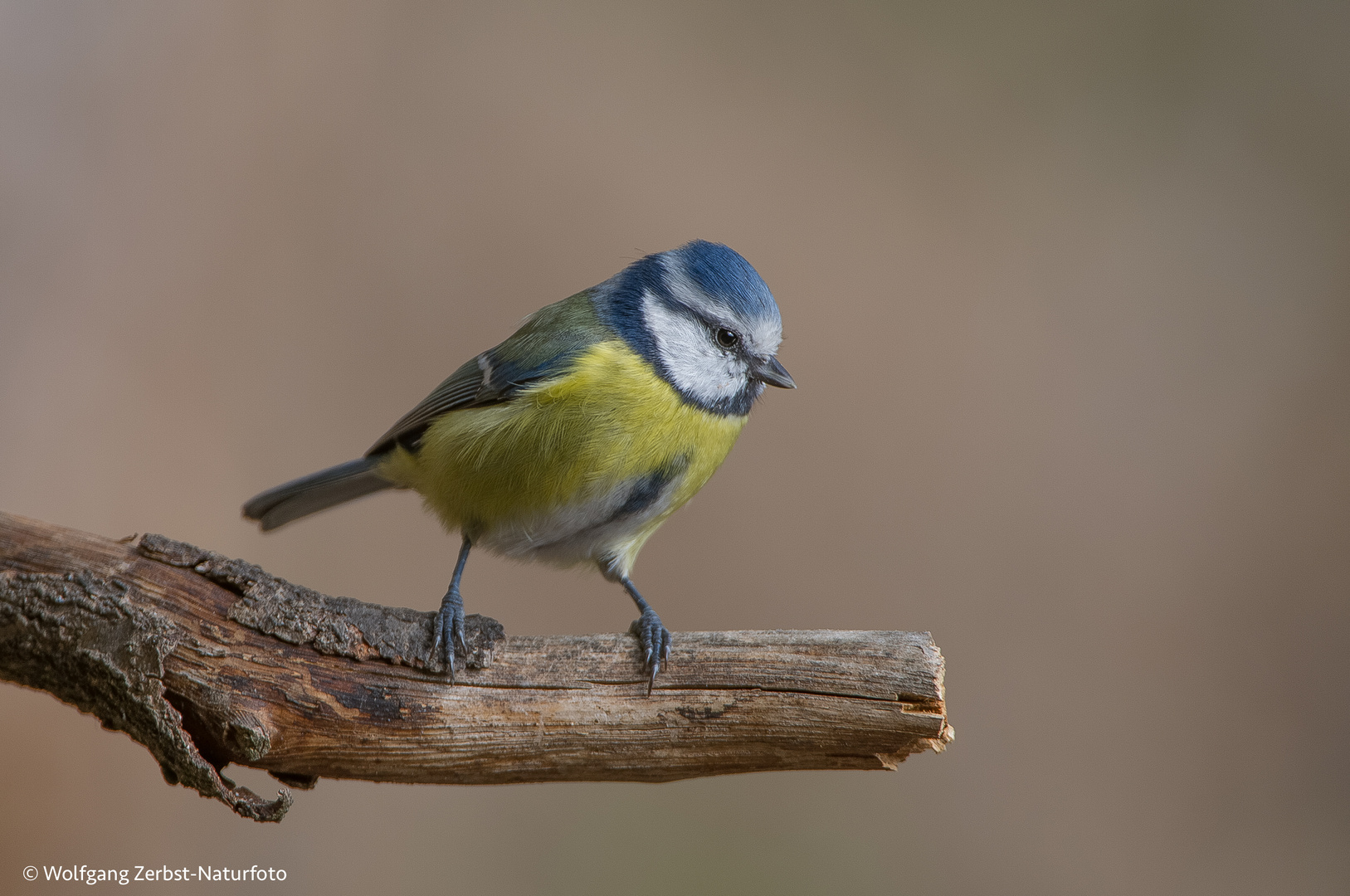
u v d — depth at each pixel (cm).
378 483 842
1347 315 1193
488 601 1069
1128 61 1316
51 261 1092
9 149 1100
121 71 1145
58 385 1065
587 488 686
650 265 731
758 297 731
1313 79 1288
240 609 527
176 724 508
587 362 678
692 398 705
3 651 509
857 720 538
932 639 549
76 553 521
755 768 561
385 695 541
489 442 684
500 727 549
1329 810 976
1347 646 1041
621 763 559
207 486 1072
